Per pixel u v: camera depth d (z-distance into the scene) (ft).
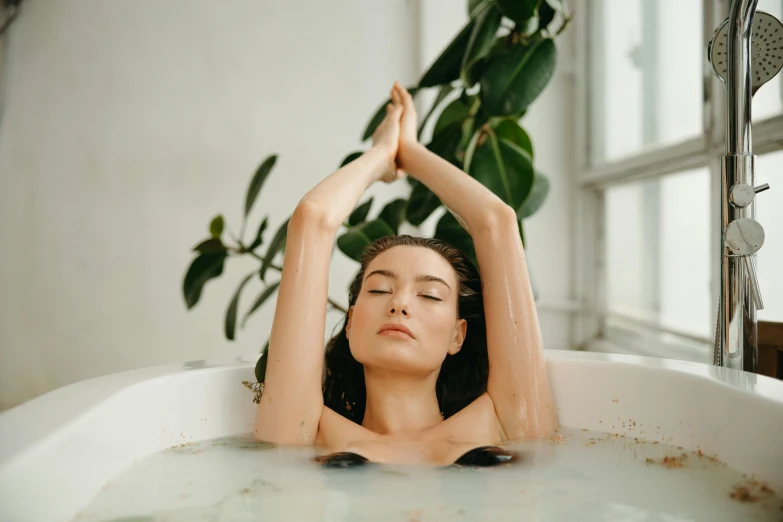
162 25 8.52
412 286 3.32
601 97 8.50
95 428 2.50
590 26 8.63
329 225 3.36
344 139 8.69
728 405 2.80
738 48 3.24
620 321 8.26
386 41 8.71
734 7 3.20
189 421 3.24
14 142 8.46
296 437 3.19
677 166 6.40
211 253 5.41
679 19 6.47
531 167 4.74
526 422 3.29
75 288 8.53
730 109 3.28
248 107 8.59
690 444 3.04
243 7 8.57
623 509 2.28
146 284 8.59
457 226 4.70
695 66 6.16
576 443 3.21
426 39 8.48
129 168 8.54
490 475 2.68
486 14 4.78
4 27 8.32
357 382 3.71
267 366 3.27
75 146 8.50
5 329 8.46
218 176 8.60
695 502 2.35
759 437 2.58
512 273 3.41
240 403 3.45
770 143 4.82
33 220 8.49
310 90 8.64
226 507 2.28
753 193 3.21
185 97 8.56
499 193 4.71
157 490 2.46
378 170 3.89
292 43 8.63
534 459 2.92
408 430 3.27
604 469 2.76
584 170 8.62
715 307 5.63
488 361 3.57
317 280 3.30
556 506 2.31
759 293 3.24
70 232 8.52
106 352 8.56
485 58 4.93
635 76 7.54
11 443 2.10
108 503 2.31
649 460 2.88
